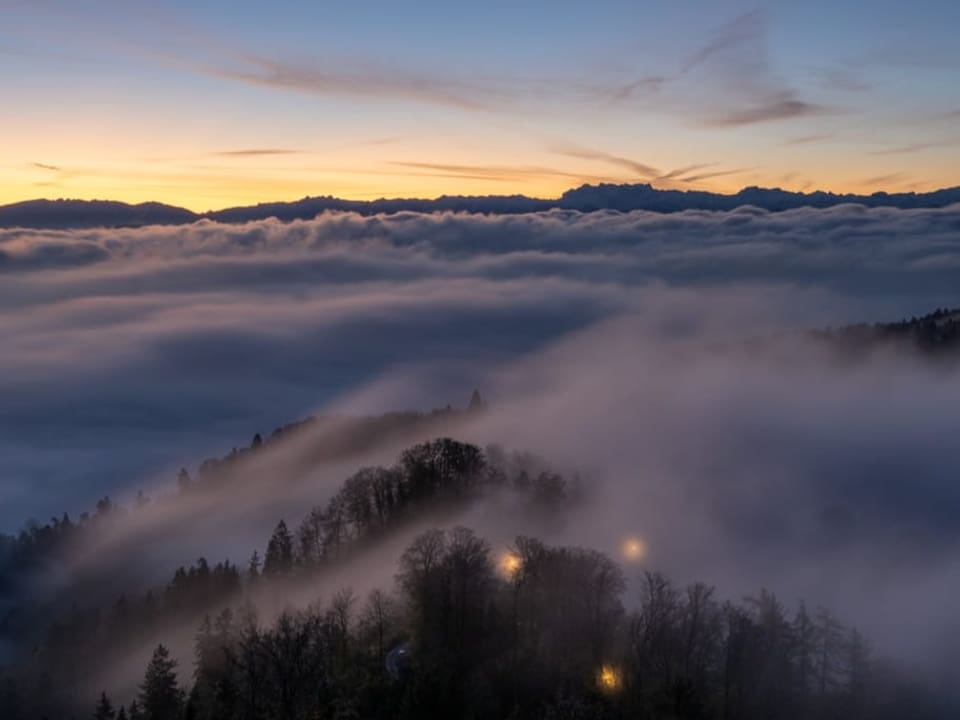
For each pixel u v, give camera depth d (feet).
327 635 316.40
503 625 321.93
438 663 298.15
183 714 304.91
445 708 274.98
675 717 280.31
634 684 293.23
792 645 332.60
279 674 294.66
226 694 296.92
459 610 323.78
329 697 287.07
